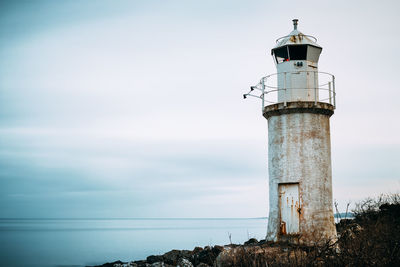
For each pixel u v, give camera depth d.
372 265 11.73
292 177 18.34
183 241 69.75
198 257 20.77
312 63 19.59
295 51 19.44
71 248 60.03
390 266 11.54
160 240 76.06
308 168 18.31
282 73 19.55
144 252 51.88
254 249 15.84
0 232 117.88
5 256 49.19
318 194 18.22
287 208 18.41
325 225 18.06
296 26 20.31
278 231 18.39
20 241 78.19
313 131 18.58
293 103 18.45
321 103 18.59
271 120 19.45
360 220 19.00
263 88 19.75
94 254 50.38
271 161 19.28
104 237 92.44
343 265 11.95
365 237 13.68
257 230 122.81
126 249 56.19
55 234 108.75
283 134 18.81
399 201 19.66
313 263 12.66
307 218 17.94
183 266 20.19
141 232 122.94
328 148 19.02
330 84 19.44
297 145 18.47
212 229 144.38
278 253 15.24
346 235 15.46
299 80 19.16
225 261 15.30
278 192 18.72
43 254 51.34
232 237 75.62
